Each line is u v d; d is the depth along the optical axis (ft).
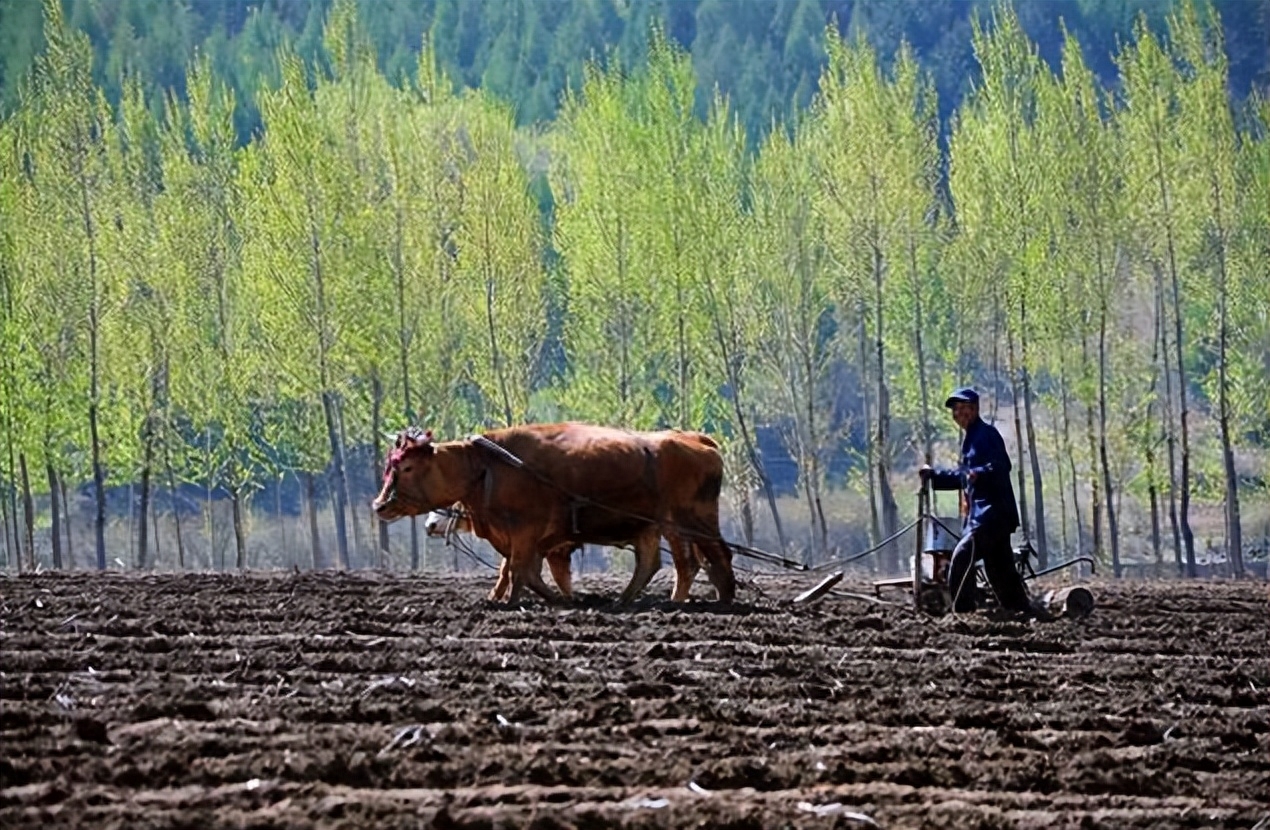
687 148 240.32
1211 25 254.68
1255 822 59.00
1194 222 245.45
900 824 55.88
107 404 238.48
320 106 242.17
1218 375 245.86
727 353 242.17
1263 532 312.91
